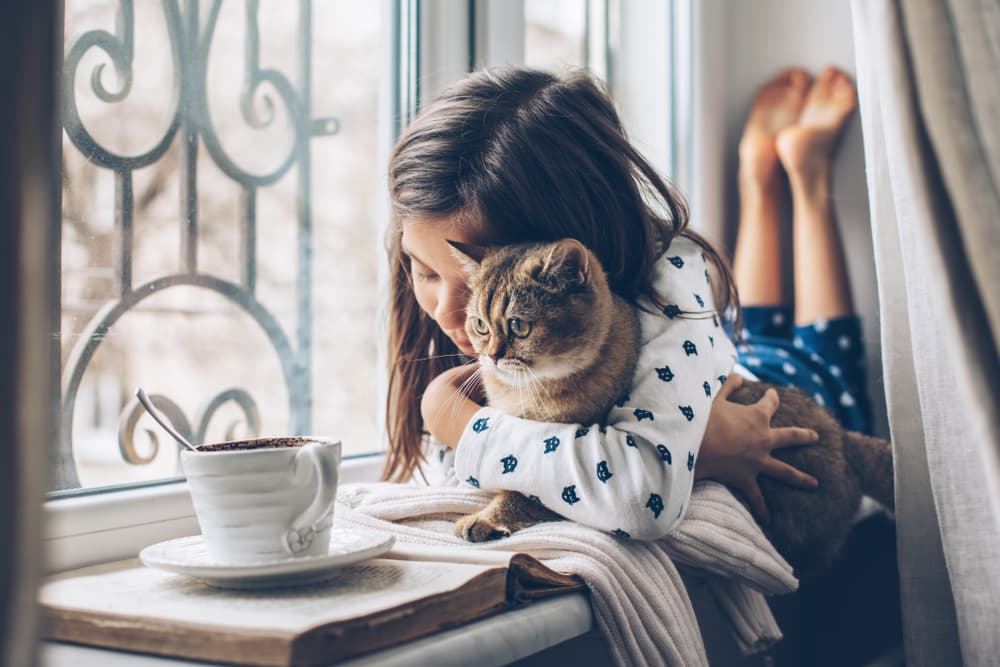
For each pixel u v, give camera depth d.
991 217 0.87
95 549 0.86
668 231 1.09
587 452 0.84
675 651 0.80
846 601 1.52
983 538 0.99
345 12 1.27
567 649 0.84
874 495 1.26
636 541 0.85
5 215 0.34
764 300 1.70
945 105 0.89
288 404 1.20
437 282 1.04
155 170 1.04
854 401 1.54
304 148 1.22
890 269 1.11
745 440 1.04
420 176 0.97
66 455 0.92
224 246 1.12
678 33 1.77
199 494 0.67
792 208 1.74
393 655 0.58
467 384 1.05
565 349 0.93
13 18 0.34
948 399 1.01
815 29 1.77
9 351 0.34
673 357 0.93
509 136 0.98
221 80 1.12
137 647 0.57
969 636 1.00
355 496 0.98
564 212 0.99
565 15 1.61
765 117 1.77
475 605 0.67
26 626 0.34
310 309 1.23
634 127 1.76
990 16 0.90
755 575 0.94
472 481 0.90
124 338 0.99
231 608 0.59
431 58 1.33
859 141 1.69
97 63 0.97
